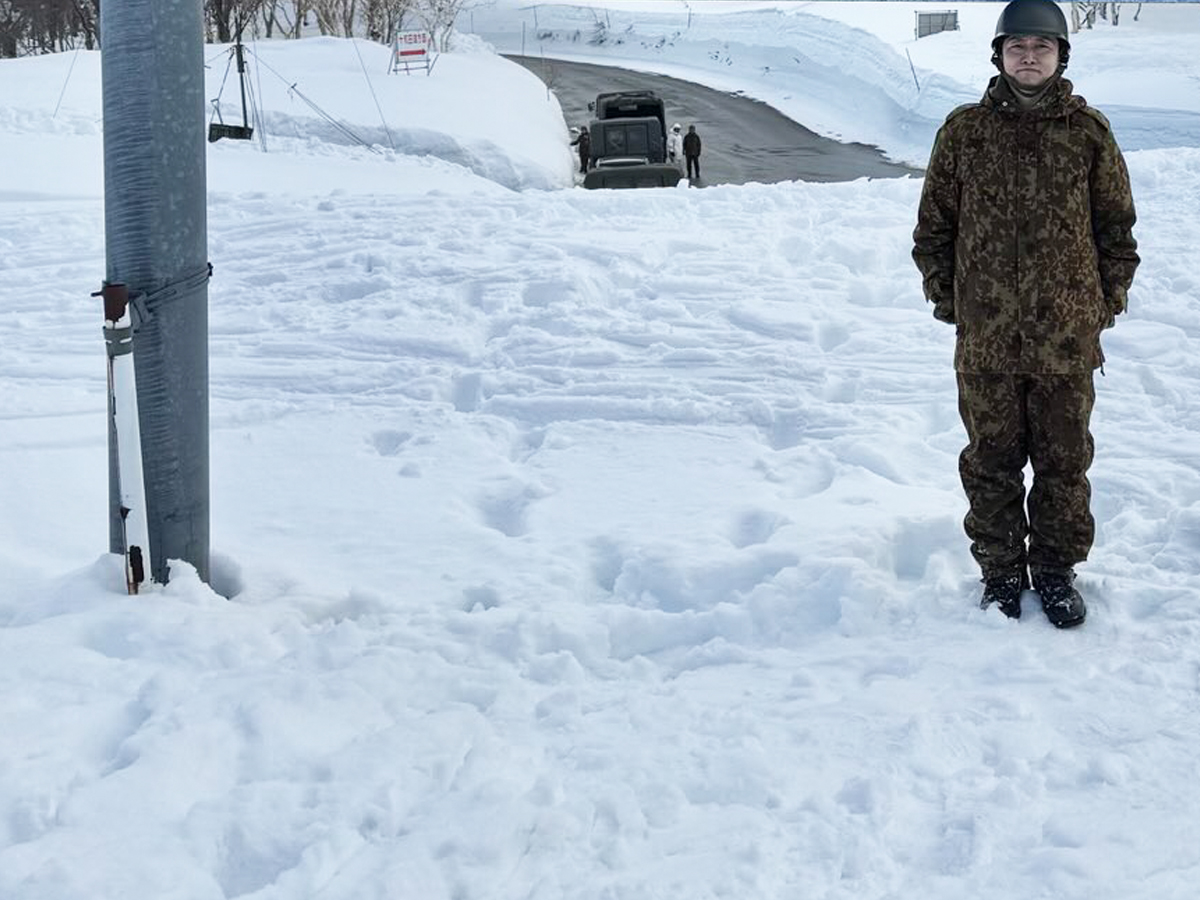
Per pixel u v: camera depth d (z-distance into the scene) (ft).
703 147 144.36
